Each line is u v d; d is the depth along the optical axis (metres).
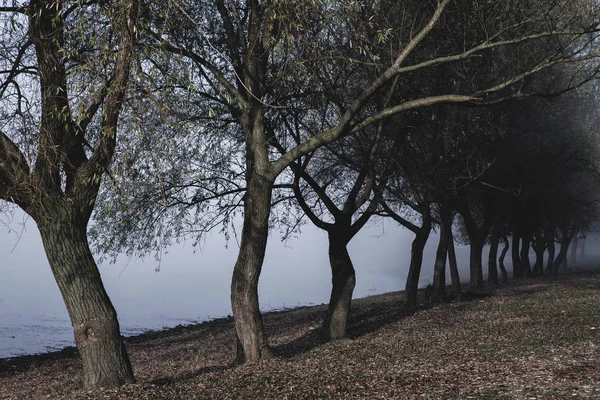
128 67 12.62
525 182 40.81
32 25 12.95
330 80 20.64
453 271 39.06
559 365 14.01
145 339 35.38
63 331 42.88
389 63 21.44
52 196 13.05
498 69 25.69
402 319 27.14
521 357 15.51
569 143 39.41
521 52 23.69
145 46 13.20
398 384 13.22
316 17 15.46
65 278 13.26
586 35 24.23
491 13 20.61
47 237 13.17
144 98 12.60
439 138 27.22
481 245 43.88
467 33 21.55
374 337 22.12
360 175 23.94
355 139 24.69
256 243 17.59
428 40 22.30
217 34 20.67
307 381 13.84
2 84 13.25
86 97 12.29
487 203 43.41
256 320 17.83
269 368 15.81
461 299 34.12
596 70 18.45
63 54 13.02
